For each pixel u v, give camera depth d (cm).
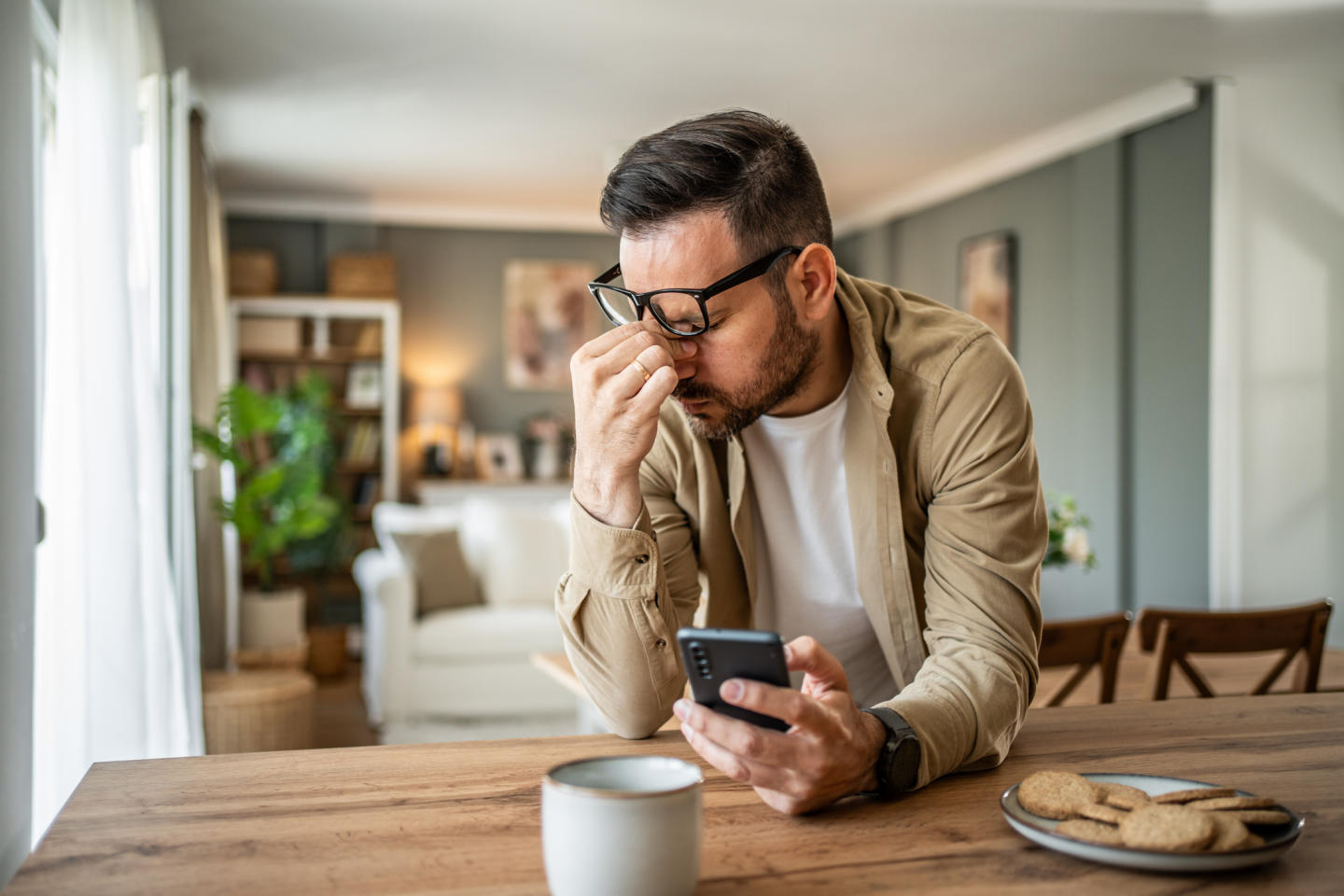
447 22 425
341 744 458
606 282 118
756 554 141
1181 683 254
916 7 409
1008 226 630
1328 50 454
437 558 515
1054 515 356
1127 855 71
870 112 538
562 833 64
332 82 495
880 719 91
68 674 231
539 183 688
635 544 109
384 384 740
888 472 124
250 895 69
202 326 443
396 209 759
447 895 69
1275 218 496
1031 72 480
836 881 72
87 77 248
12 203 162
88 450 246
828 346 124
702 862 75
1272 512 498
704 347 107
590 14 416
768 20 420
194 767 98
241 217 744
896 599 129
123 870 73
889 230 754
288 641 531
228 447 430
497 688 493
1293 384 500
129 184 267
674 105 527
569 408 794
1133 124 527
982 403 118
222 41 444
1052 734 112
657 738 115
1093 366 556
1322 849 77
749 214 105
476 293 782
